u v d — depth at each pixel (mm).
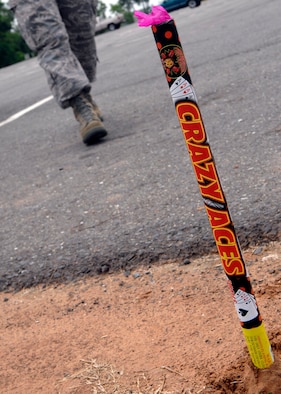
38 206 3428
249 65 5605
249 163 3121
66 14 4332
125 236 2658
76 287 2406
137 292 2230
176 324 1965
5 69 22516
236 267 1508
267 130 3559
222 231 1481
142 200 3053
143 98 5699
